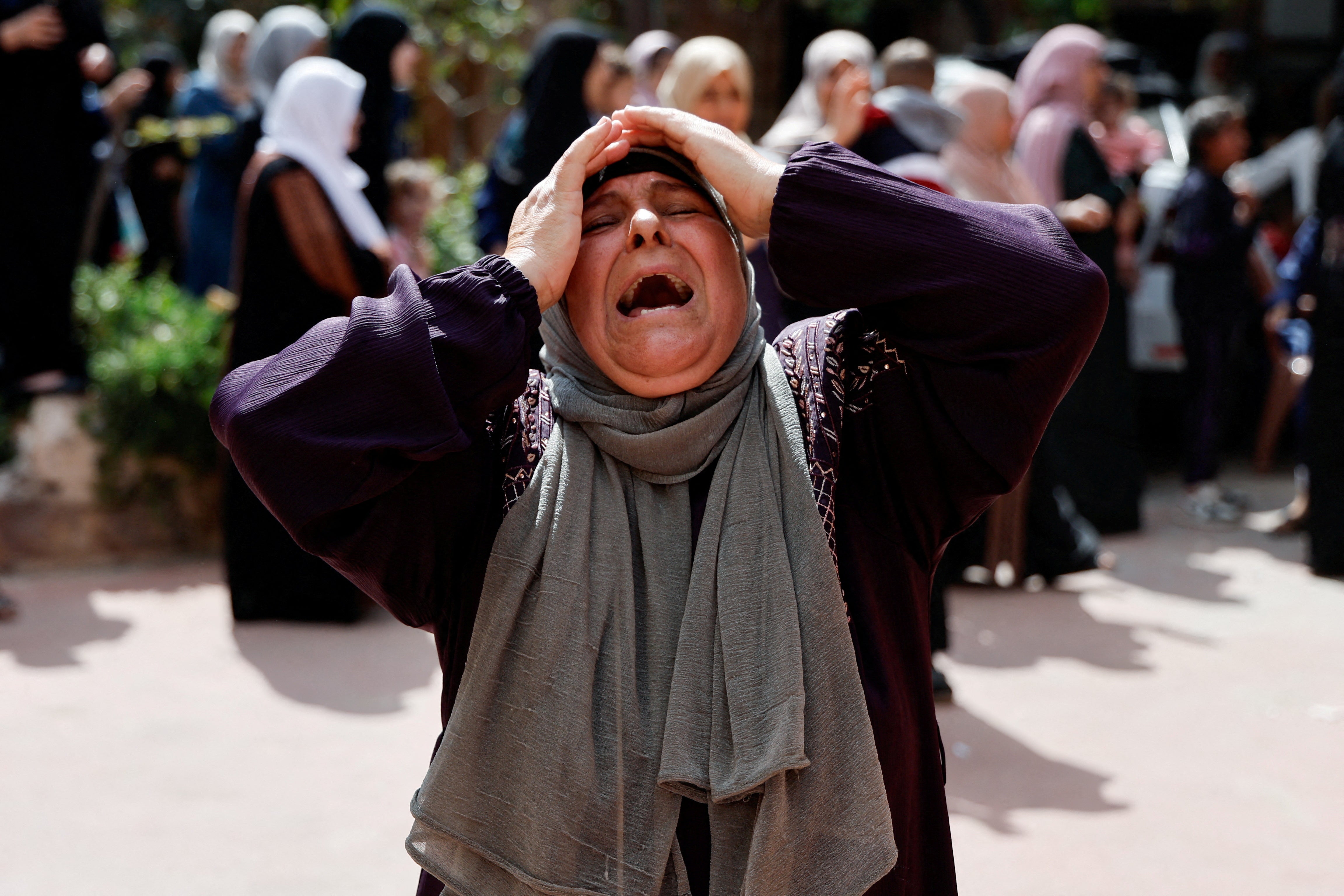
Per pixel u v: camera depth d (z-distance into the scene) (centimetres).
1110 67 909
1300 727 384
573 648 148
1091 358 626
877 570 159
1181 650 459
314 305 474
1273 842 309
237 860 296
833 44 473
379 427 144
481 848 151
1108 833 313
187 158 763
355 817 319
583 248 159
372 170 544
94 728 374
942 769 163
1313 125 1131
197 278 698
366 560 153
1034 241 150
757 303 170
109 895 280
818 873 147
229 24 766
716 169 158
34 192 545
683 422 155
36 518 550
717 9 1223
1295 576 560
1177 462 827
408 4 880
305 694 407
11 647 448
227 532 479
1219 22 1252
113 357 567
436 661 443
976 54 838
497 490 159
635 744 148
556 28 566
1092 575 564
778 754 142
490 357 148
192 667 432
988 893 283
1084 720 389
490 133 1084
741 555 151
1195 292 659
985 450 152
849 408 162
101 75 626
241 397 148
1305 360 727
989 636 475
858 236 149
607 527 153
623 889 146
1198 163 662
